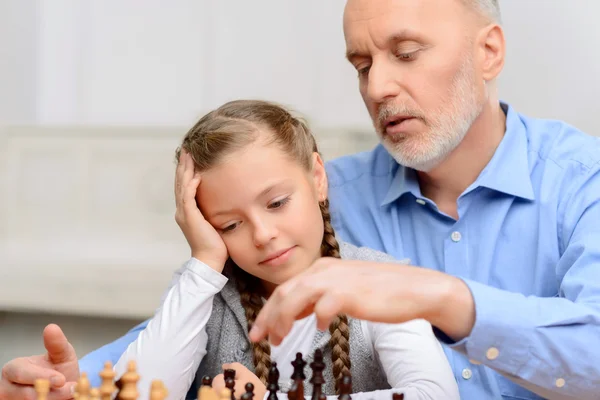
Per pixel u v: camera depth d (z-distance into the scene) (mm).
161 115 4664
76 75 4680
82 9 4648
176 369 1445
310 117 4484
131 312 3861
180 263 3924
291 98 4543
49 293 3916
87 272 3895
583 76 3891
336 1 4434
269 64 4562
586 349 1178
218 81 4613
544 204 1708
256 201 1449
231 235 1501
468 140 1727
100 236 4227
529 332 1140
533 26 3928
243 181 1445
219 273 1497
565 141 1791
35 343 4016
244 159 1455
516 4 3939
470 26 1678
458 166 1757
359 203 1927
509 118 1806
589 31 3859
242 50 4578
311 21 4473
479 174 1772
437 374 1401
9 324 4043
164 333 1458
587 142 1771
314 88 4500
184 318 1467
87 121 4707
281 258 1461
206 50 4602
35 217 4297
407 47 1616
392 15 1613
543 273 1683
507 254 1732
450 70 1633
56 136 4316
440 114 1641
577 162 1720
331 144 3836
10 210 4309
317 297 1035
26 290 3930
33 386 1176
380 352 1498
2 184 4305
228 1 4551
